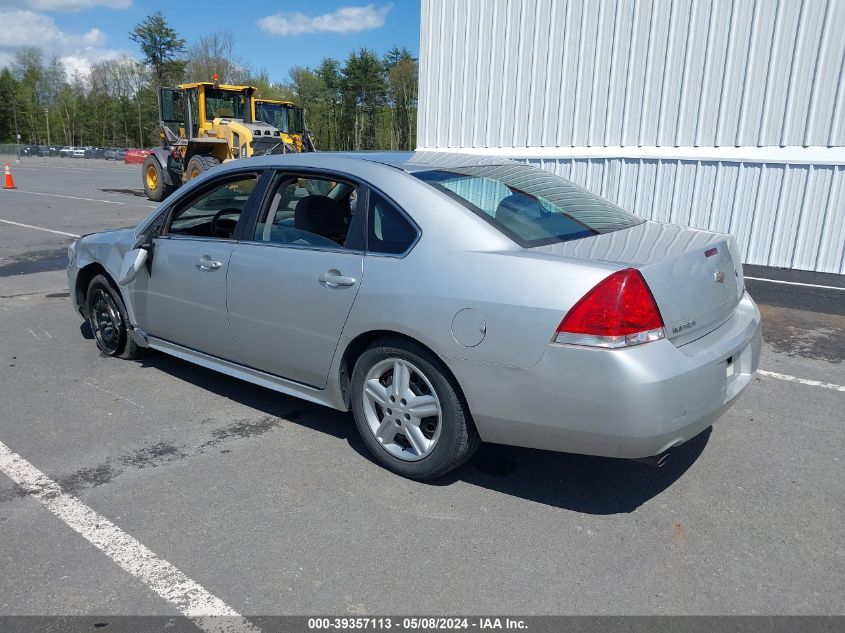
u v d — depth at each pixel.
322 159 3.66
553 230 3.17
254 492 3.18
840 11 8.00
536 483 3.28
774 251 8.98
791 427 3.92
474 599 2.44
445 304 2.92
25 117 93.50
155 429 3.87
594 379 2.61
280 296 3.56
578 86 10.29
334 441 3.73
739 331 3.12
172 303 4.27
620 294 2.59
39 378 4.67
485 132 11.55
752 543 2.79
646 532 2.86
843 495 3.17
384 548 2.74
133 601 2.43
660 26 9.35
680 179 9.52
